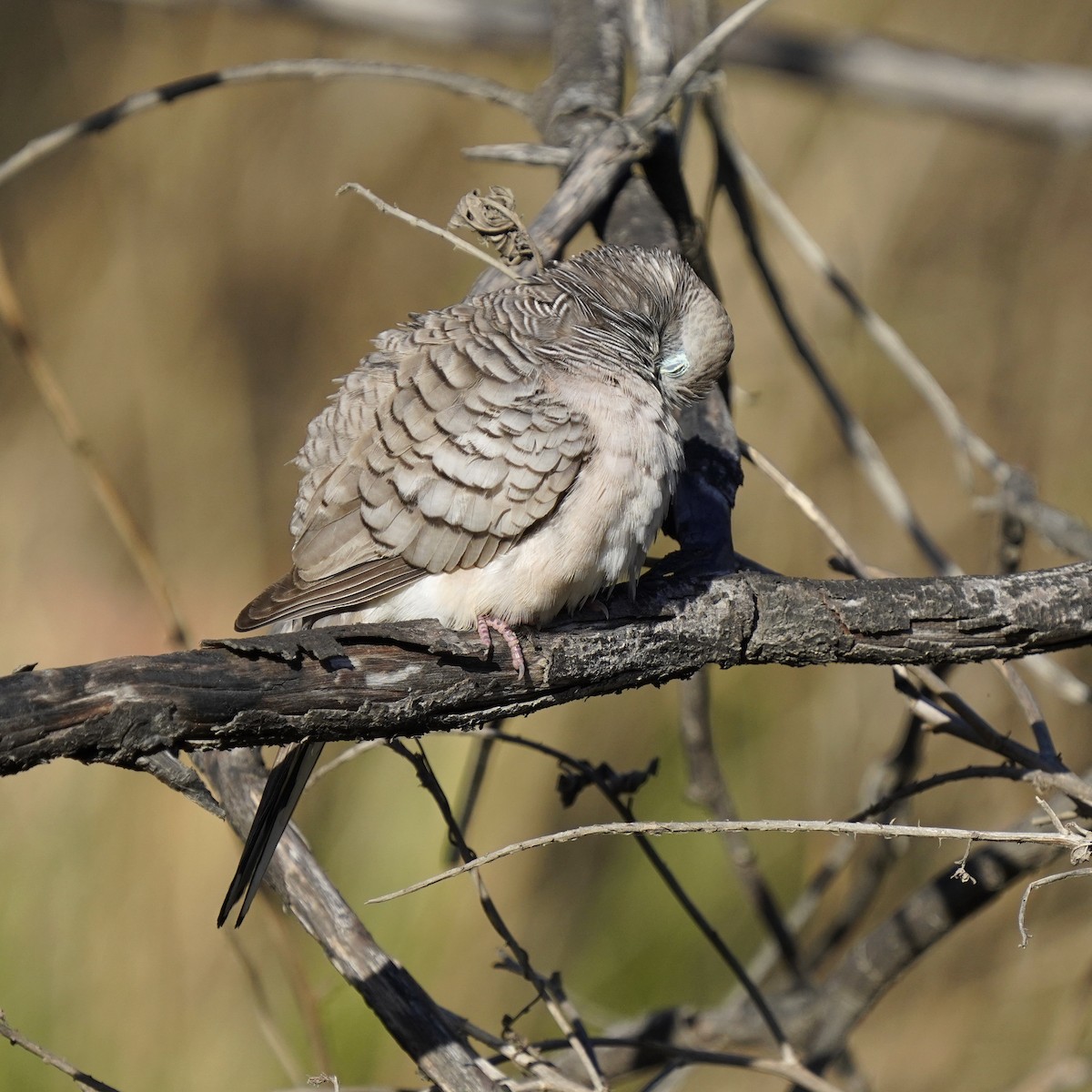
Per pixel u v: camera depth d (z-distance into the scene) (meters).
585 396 6.96
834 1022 9.14
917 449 13.85
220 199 15.77
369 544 6.95
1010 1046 10.98
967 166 14.51
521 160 8.33
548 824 11.73
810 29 9.71
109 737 4.83
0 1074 10.20
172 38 15.83
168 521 14.66
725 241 13.41
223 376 15.35
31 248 15.57
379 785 11.43
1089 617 6.57
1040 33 14.81
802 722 12.40
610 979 11.38
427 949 10.88
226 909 6.12
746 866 9.86
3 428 15.27
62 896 10.93
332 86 15.74
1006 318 14.43
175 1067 10.27
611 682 6.19
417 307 15.90
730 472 7.67
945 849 12.00
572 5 9.66
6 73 16.09
